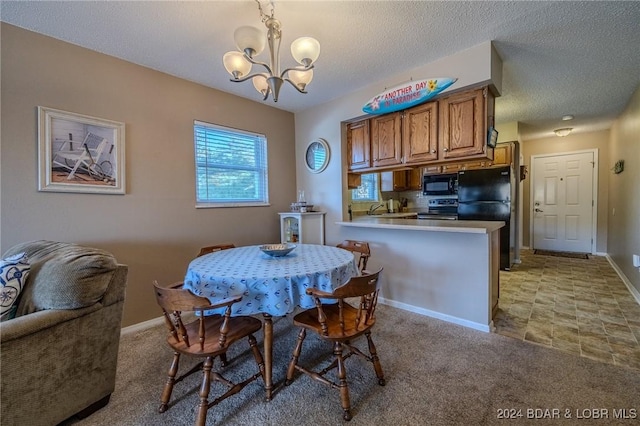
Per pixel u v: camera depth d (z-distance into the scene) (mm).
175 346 1473
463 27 2055
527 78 2936
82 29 2012
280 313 1549
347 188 3521
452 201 4824
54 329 1347
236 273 1651
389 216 4523
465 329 2404
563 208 5656
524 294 3291
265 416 1477
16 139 1958
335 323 1688
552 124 4730
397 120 2971
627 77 2908
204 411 1397
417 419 1435
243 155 3393
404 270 2867
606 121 4543
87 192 2248
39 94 2041
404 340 2219
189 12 1848
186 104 2846
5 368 1200
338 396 1613
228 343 1481
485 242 2361
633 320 2553
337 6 1799
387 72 2756
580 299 3104
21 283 1492
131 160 2482
